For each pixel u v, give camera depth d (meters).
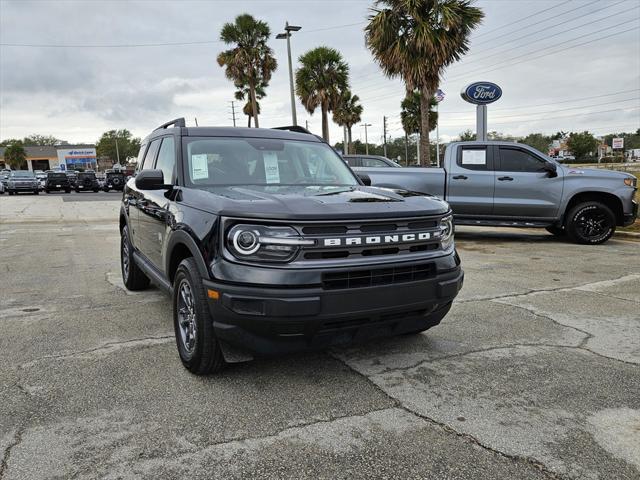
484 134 14.41
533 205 9.59
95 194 35.78
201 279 3.29
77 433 2.75
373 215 3.16
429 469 2.43
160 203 4.28
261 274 2.95
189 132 4.45
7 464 2.46
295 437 2.71
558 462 2.49
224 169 4.19
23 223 14.52
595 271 7.09
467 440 2.68
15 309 5.23
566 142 83.44
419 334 4.37
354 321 3.14
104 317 4.92
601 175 9.45
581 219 9.58
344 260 3.07
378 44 17.08
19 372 3.57
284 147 4.63
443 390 3.28
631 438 2.71
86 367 3.66
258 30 30.67
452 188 9.88
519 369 3.62
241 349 3.31
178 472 2.40
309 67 29.67
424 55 16.56
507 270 7.20
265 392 3.25
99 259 8.41
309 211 3.04
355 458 2.52
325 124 30.73
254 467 2.45
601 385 3.36
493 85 14.05
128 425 2.83
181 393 3.23
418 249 3.37
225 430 2.78
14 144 93.00
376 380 3.43
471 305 5.31
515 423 2.86
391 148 99.44
